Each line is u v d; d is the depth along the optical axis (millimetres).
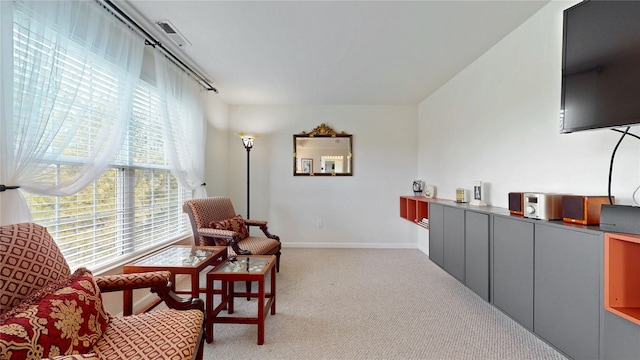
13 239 996
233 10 1776
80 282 1074
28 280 980
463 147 2781
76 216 1635
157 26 1970
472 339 1718
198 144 2926
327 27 1979
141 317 1190
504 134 2160
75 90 1455
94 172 1600
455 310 2104
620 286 1057
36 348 790
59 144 1414
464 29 2021
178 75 2584
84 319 974
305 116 4016
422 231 3822
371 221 4016
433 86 3256
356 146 4016
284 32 2049
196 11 1787
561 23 1649
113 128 1745
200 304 1321
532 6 1754
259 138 4016
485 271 1871
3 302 907
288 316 2010
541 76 1793
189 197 2967
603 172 1421
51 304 909
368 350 1609
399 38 2143
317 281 2701
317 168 4012
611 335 1066
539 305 1403
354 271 2992
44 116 1286
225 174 3922
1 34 1150
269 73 2842
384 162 4016
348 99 3762
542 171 1791
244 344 1669
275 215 4027
